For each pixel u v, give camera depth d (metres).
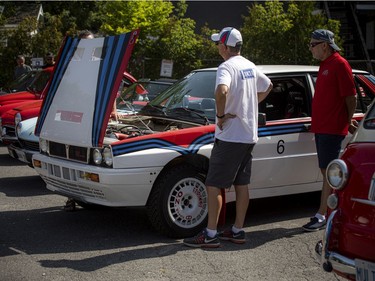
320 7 24.03
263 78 5.66
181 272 5.05
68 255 5.48
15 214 6.96
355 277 3.76
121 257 5.42
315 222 6.20
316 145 6.18
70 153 6.06
